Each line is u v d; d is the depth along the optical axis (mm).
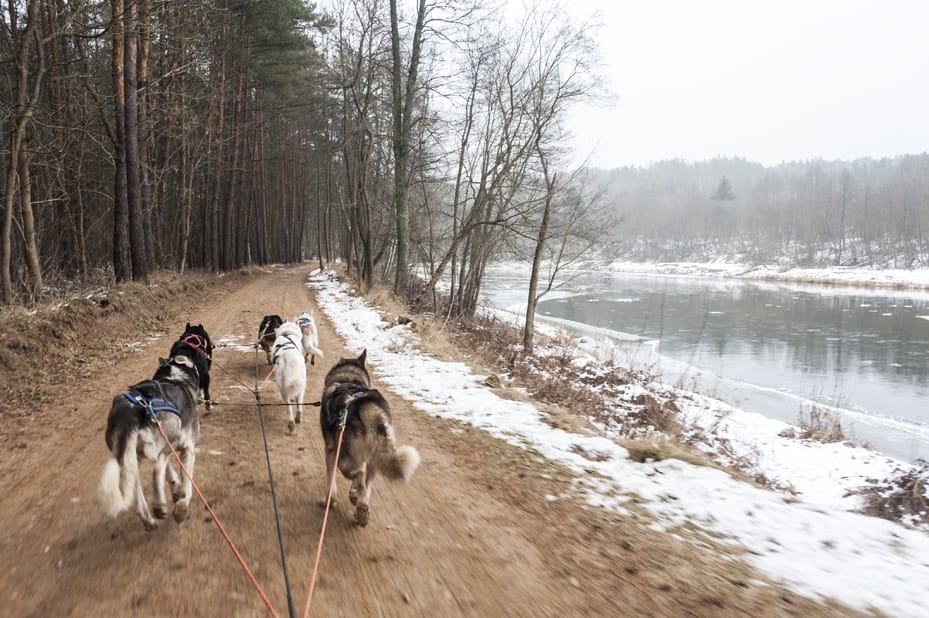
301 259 70250
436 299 31016
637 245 122250
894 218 99875
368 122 26000
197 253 39625
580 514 5734
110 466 4117
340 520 5410
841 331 36875
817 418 17203
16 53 15508
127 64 19703
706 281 79625
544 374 17141
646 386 18516
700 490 6496
